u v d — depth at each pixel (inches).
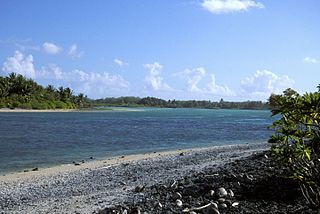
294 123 236.4
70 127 2472.9
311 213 252.8
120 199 421.4
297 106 213.0
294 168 256.4
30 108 5698.8
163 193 391.9
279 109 220.7
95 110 7194.9
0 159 1031.0
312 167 258.7
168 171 653.9
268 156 576.7
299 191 305.3
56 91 7032.5
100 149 1285.7
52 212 408.5
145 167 743.1
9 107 5492.1
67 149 1282.0
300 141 243.6
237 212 281.1
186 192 372.5
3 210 447.2
